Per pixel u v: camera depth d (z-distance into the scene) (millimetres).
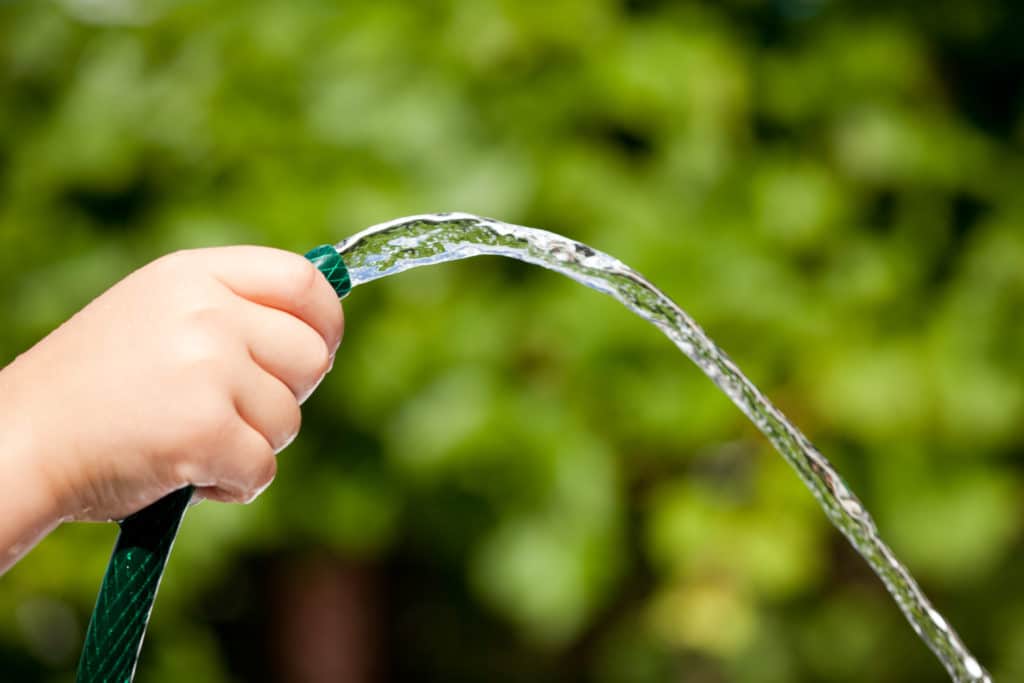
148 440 982
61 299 1796
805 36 1934
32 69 1902
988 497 1811
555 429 1701
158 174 1819
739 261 1761
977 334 1819
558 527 1714
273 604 2080
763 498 1808
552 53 1775
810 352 1781
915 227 1883
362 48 1775
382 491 1781
